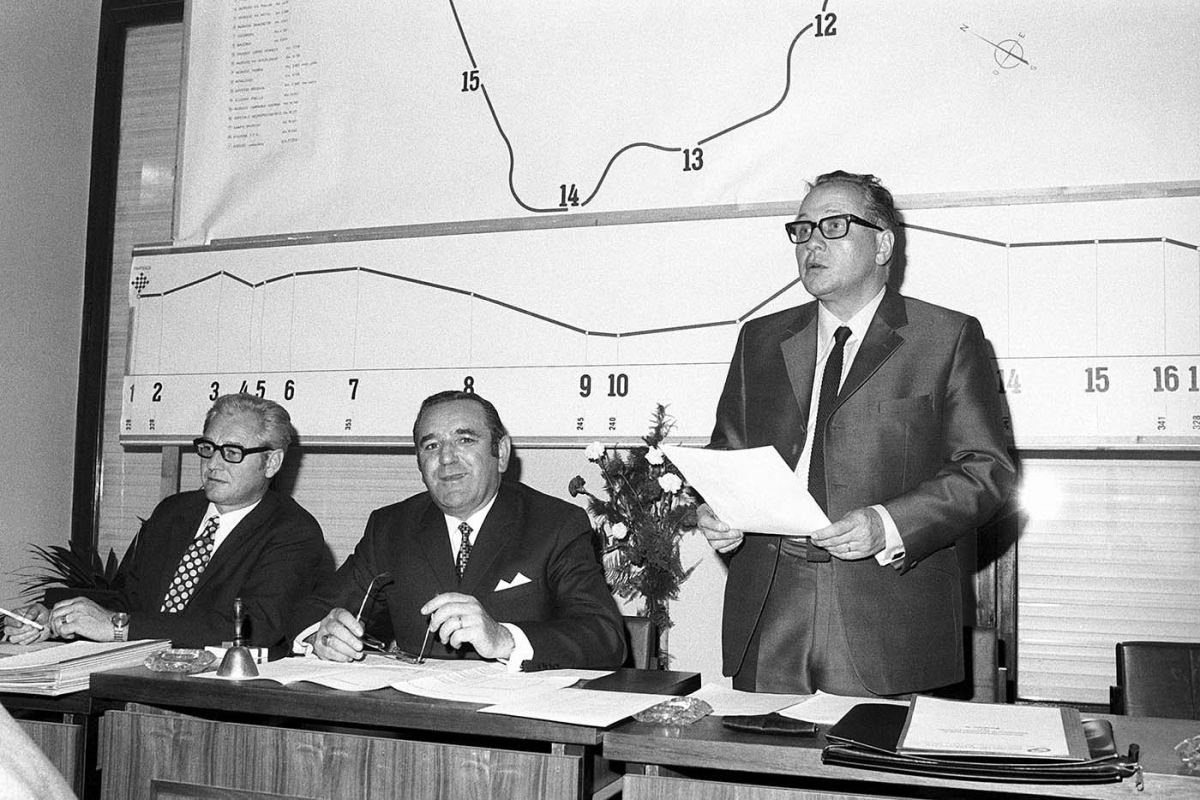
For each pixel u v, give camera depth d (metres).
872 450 2.12
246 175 3.86
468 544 2.53
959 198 3.10
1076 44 3.05
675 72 3.42
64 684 1.87
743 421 2.30
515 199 3.55
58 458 4.23
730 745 1.43
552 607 2.44
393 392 3.62
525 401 3.46
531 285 3.50
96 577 3.50
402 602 2.46
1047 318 3.01
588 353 3.42
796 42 3.30
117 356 4.32
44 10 4.19
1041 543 3.30
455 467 2.47
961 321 2.18
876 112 3.20
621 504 3.29
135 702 1.85
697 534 3.52
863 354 2.18
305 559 2.89
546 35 3.57
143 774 1.80
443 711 1.61
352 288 3.69
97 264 4.34
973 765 1.31
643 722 1.57
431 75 3.69
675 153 3.40
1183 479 3.22
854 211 2.21
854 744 1.37
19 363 4.07
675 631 3.52
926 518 1.97
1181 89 2.96
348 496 4.02
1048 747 1.34
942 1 3.17
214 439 2.96
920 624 2.06
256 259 3.81
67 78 4.30
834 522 2.12
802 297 3.23
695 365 3.31
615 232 3.42
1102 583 3.26
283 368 3.74
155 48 4.40
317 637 2.10
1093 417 2.96
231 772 1.75
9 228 4.04
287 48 3.87
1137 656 2.28
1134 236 2.96
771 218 3.27
